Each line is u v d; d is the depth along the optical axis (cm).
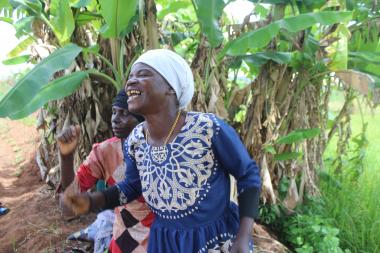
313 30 435
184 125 157
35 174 604
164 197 160
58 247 348
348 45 426
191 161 154
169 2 508
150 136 165
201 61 367
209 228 163
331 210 418
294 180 407
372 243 366
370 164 548
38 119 465
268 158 413
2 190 548
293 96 406
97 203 176
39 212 432
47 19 401
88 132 403
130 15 304
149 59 154
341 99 507
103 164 233
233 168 160
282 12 375
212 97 361
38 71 256
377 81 355
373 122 870
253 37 322
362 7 408
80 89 381
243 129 404
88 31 440
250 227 158
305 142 411
